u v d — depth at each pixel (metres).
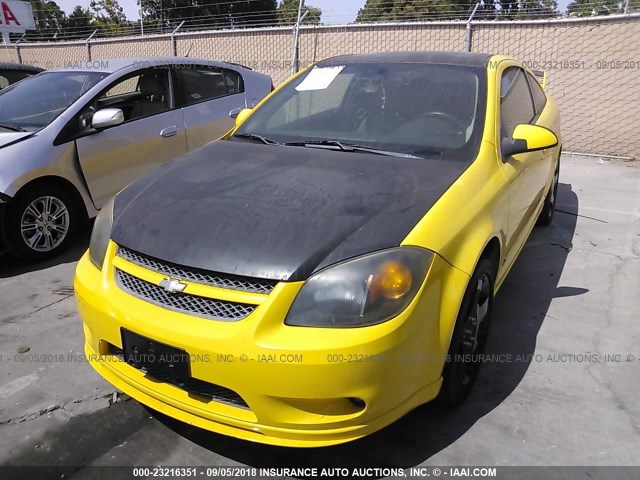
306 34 10.14
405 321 1.95
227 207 2.28
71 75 5.08
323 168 2.61
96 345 2.34
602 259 4.34
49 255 4.41
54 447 2.35
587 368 2.89
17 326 3.34
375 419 2.01
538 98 4.50
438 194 2.36
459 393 2.50
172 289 2.05
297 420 1.95
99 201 4.68
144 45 12.41
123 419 2.53
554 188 5.04
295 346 1.86
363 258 1.99
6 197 4.01
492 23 8.35
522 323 3.35
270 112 3.48
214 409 2.06
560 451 2.31
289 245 2.03
